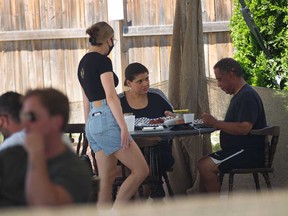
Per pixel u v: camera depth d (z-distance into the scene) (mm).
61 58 27141
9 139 9133
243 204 5055
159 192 15188
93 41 13672
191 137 17094
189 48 17344
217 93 17969
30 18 26984
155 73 27141
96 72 13531
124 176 15000
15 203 7828
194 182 17219
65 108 7672
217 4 27234
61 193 7469
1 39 26812
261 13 23031
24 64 27078
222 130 14602
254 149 14883
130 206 5164
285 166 16797
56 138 7711
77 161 7863
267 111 17266
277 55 23266
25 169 7883
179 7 17562
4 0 26859
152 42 27062
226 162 14906
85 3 27062
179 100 17562
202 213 4941
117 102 13445
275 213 4957
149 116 16125
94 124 13508
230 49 27297
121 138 13398
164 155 16281
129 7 26859
